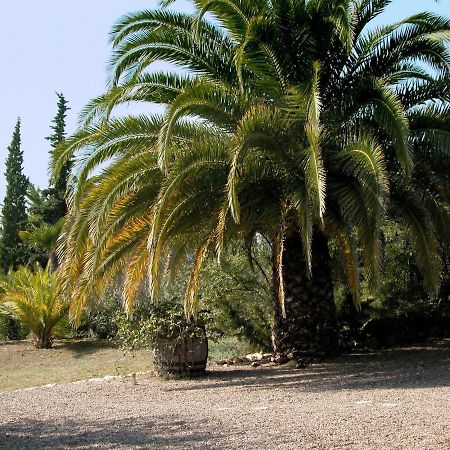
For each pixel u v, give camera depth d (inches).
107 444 237.3
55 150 425.4
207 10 418.9
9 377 600.7
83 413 317.4
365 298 573.9
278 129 393.4
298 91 396.2
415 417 245.4
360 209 377.1
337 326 518.0
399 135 373.1
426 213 419.8
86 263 407.2
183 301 474.9
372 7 454.0
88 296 439.8
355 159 381.7
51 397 392.5
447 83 435.5
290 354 466.9
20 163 1640.0
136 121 411.5
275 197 423.8
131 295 442.0
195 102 383.6
